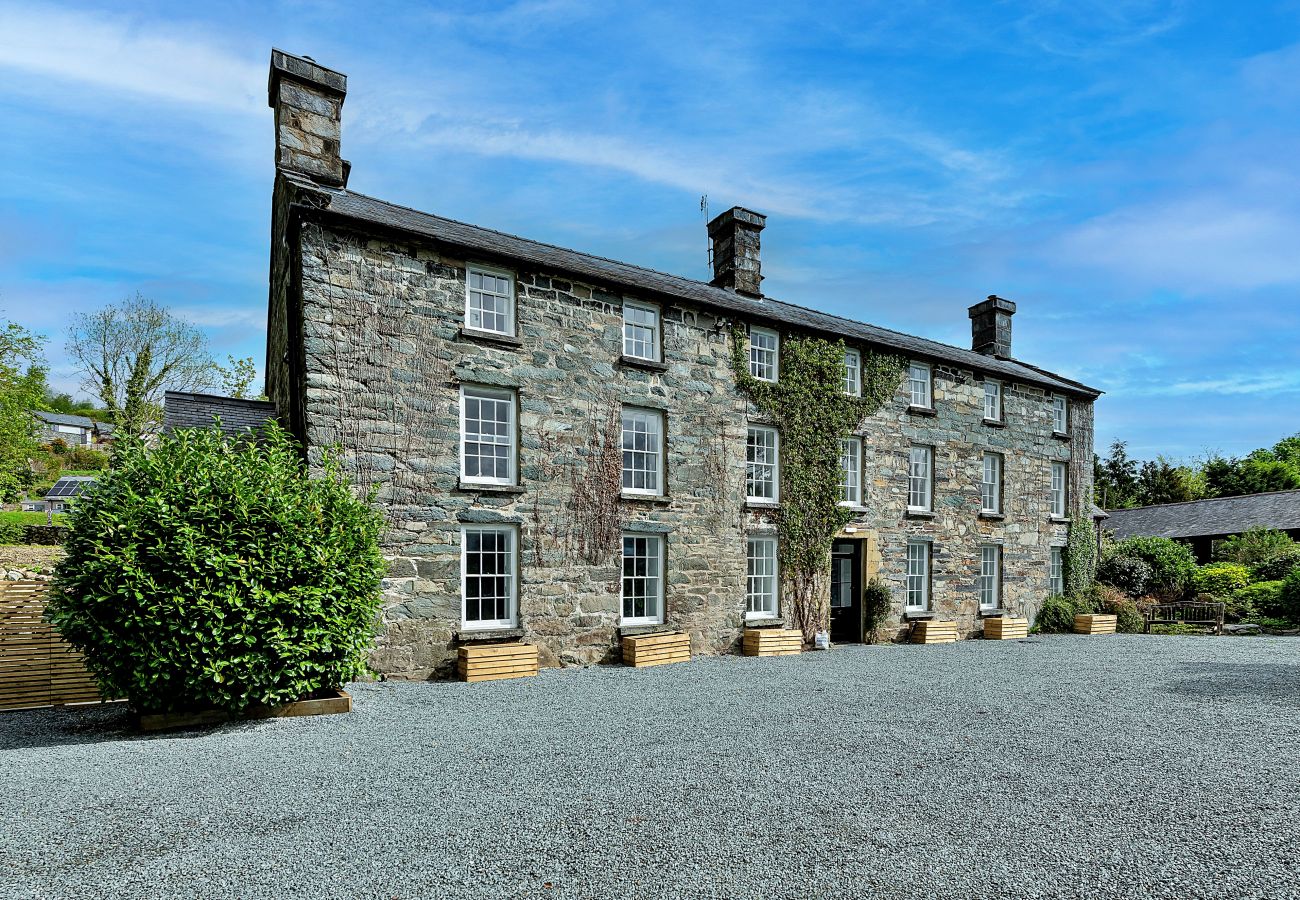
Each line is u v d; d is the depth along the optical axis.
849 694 9.28
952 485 17.42
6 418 24.31
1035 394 19.73
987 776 5.84
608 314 12.42
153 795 5.15
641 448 12.91
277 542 7.49
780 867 4.14
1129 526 33.72
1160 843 4.55
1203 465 48.84
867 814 4.96
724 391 13.85
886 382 16.30
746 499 14.00
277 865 4.06
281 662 7.52
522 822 4.71
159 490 7.23
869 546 15.77
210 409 11.74
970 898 3.84
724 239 16.83
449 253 10.87
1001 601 18.31
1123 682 10.37
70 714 8.11
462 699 8.81
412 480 10.29
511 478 11.30
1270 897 3.89
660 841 4.46
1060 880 4.05
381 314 10.23
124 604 6.93
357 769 5.82
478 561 10.99
